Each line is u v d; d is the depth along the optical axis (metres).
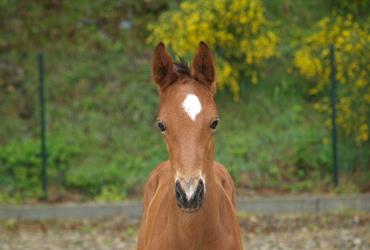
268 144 15.32
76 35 17.88
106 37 17.75
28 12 18.45
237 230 6.78
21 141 15.52
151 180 7.78
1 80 16.95
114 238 12.78
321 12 17.67
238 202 13.85
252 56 15.79
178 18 15.79
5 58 17.39
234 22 15.68
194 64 6.10
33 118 16.16
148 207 7.36
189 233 6.15
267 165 14.91
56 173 14.88
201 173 5.63
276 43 15.98
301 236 12.66
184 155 5.61
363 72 14.91
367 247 11.92
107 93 16.52
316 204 13.87
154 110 16.17
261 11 15.87
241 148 15.17
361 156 14.97
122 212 13.82
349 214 13.64
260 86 16.36
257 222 13.38
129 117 16.11
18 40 17.80
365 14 17.39
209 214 6.15
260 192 14.49
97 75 16.92
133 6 18.44
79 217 13.78
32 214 13.80
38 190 14.51
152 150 15.43
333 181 14.63
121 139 15.70
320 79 15.57
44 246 12.35
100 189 14.66
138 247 7.61
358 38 15.12
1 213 13.80
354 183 14.70
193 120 5.69
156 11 18.28
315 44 15.98
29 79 16.89
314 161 15.02
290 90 16.33
